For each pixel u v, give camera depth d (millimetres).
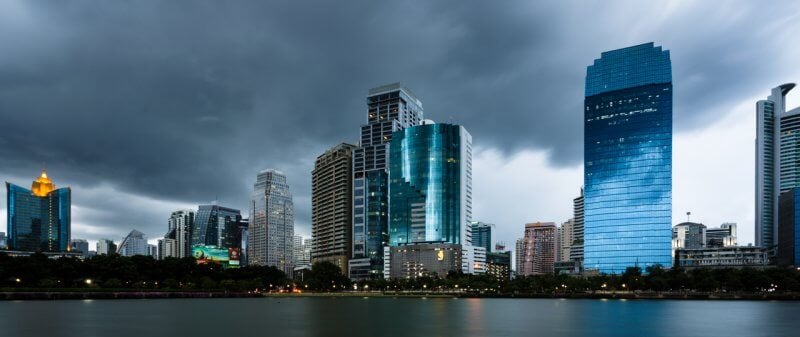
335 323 127625
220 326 119688
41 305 194125
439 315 153875
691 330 113688
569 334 106625
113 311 164625
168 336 101438
